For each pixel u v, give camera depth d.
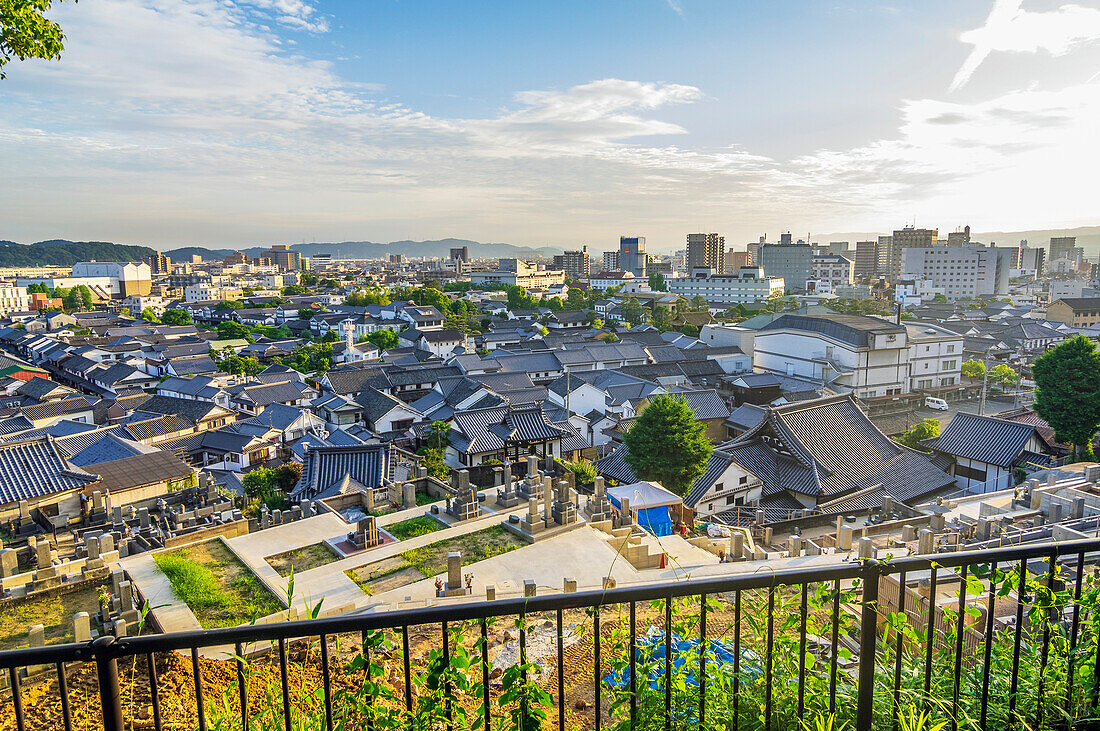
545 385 52.44
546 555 13.09
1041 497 19.25
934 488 26.80
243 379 50.66
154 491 24.11
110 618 10.77
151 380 55.94
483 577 12.20
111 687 2.48
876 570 3.13
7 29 6.04
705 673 3.55
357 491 19.73
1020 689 3.82
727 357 55.88
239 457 33.69
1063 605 3.43
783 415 28.30
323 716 3.35
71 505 20.14
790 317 53.88
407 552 13.62
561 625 2.83
